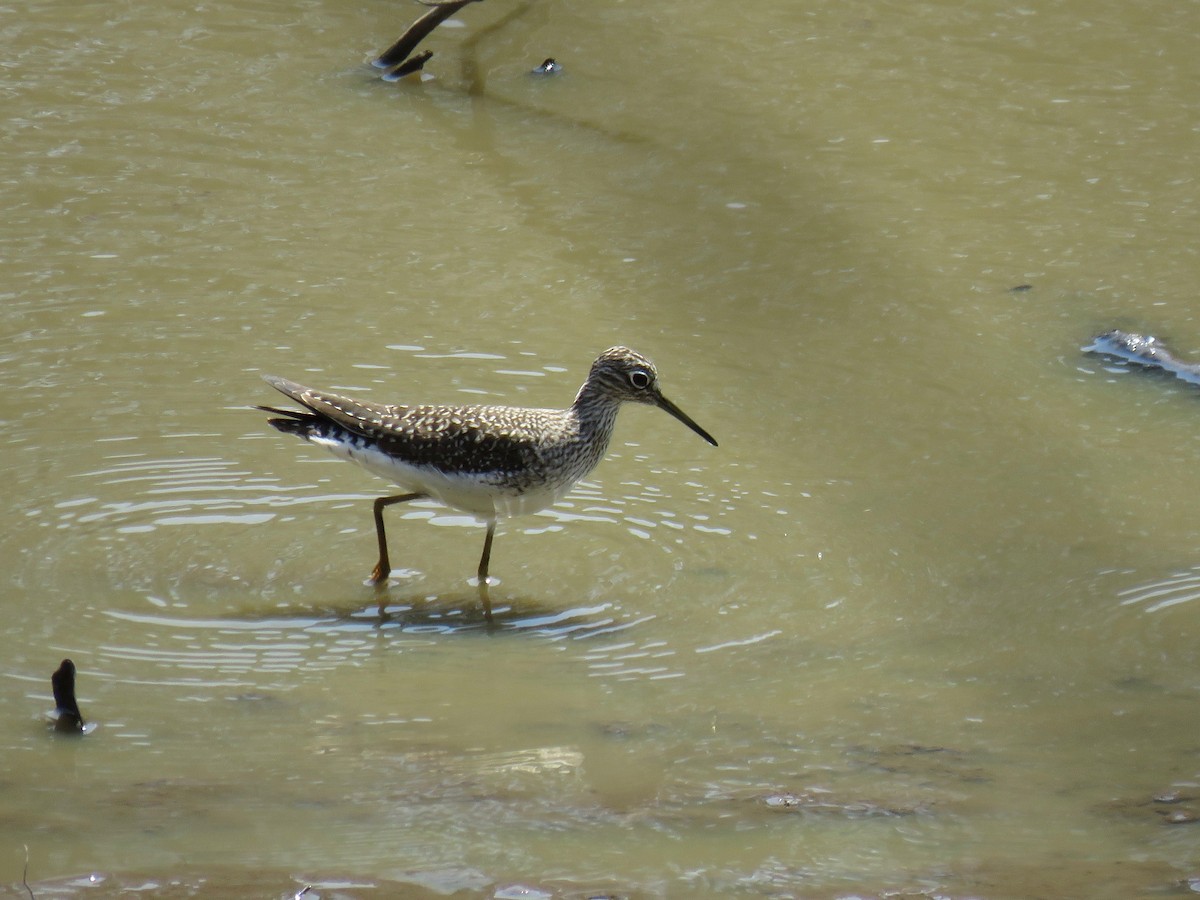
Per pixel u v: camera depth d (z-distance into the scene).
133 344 15.03
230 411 14.11
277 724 10.02
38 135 18.58
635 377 12.34
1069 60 20.92
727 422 14.27
